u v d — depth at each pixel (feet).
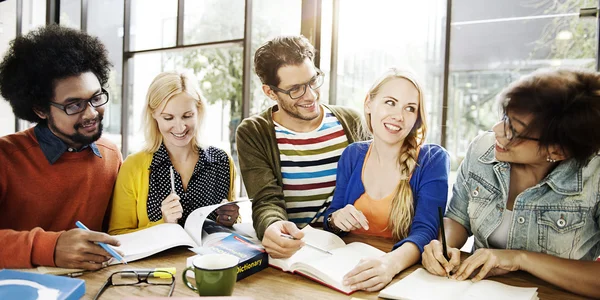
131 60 13.94
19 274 2.64
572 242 3.33
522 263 3.02
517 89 3.01
